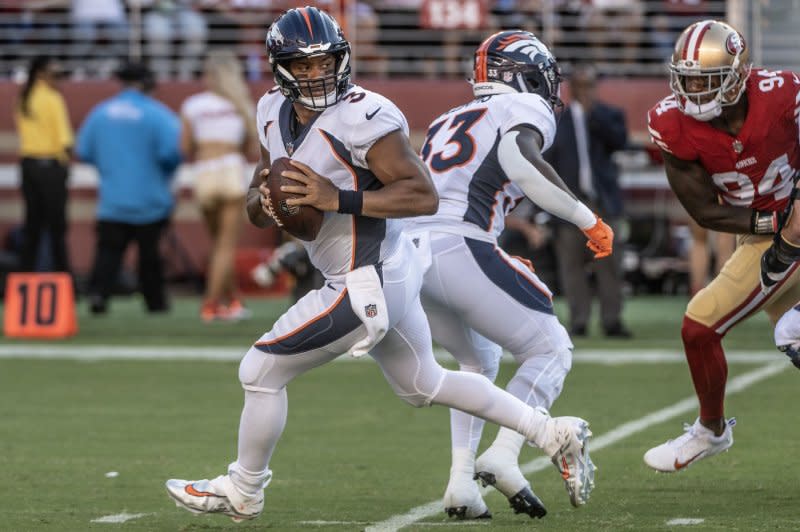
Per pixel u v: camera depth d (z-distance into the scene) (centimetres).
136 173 5097
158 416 2995
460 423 1955
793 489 2130
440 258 1945
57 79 5672
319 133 1686
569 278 4466
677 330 4688
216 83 4850
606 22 6047
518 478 1883
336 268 1728
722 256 5084
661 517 1906
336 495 2134
